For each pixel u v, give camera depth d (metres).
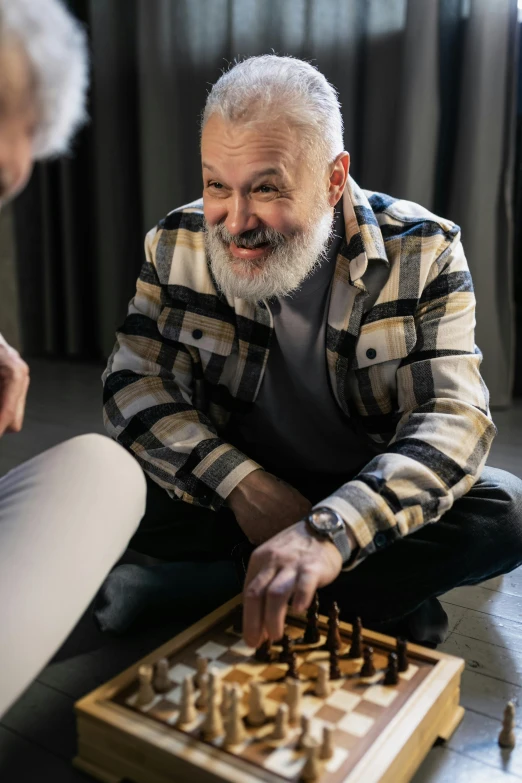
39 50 0.72
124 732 1.09
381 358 1.59
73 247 4.81
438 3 3.39
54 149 0.82
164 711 1.13
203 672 1.19
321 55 3.80
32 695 1.36
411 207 1.68
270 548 1.24
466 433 1.45
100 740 1.14
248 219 1.43
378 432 1.69
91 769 1.15
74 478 1.13
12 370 1.16
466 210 3.48
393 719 1.11
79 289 4.92
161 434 1.58
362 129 3.82
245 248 1.48
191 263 1.71
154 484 1.72
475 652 1.54
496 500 1.48
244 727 1.10
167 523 1.74
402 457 1.39
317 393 1.69
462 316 1.58
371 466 1.40
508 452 2.86
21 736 1.25
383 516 1.31
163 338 1.72
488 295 3.53
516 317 3.90
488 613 1.71
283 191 1.42
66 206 4.75
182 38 4.24
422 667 1.26
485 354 3.59
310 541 1.25
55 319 5.07
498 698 1.38
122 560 1.93
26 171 0.79
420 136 3.53
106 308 4.81
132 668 1.22
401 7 3.60
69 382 4.23
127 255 4.73
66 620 1.07
